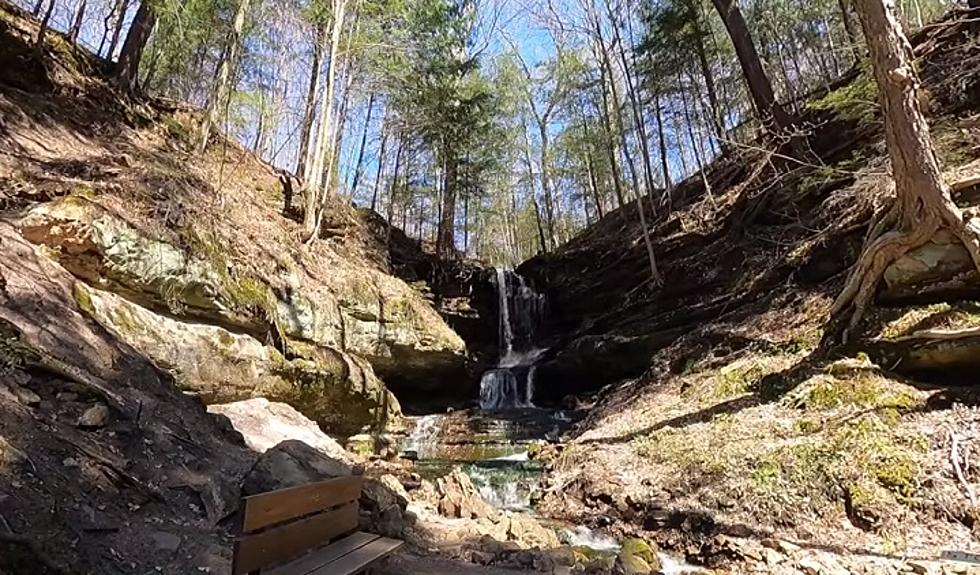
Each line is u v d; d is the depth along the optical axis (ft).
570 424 43.47
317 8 48.55
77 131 34.04
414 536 17.51
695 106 73.36
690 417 30.45
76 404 14.16
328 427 36.81
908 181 25.59
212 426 18.57
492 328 70.95
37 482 10.92
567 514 25.45
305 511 11.21
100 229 23.04
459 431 44.45
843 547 18.63
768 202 46.47
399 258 68.28
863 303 28.14
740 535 20.34
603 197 99.91
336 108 60.49
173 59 52.44
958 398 23.29
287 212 51.34
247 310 29.89
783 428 25.53
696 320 45.57
